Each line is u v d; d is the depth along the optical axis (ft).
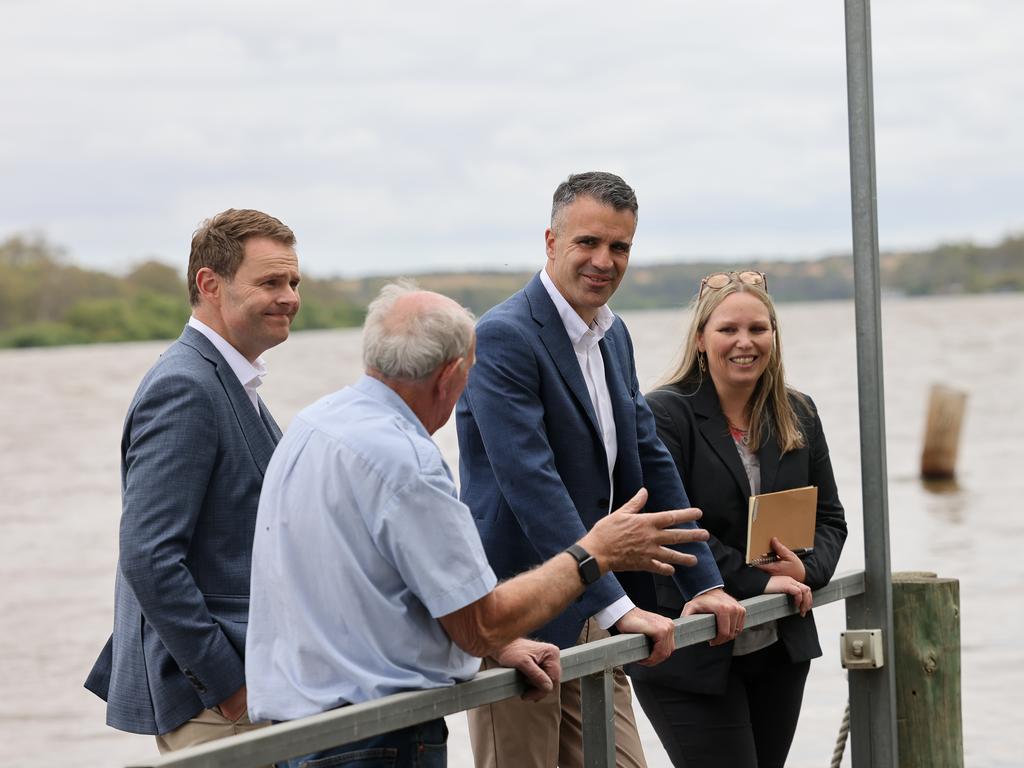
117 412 175.63
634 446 12.92
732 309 13.46
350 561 8.89
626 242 12.39
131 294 300.81
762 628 13.35
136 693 11.28
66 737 33.19
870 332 13.48
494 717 12.84
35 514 80.18
